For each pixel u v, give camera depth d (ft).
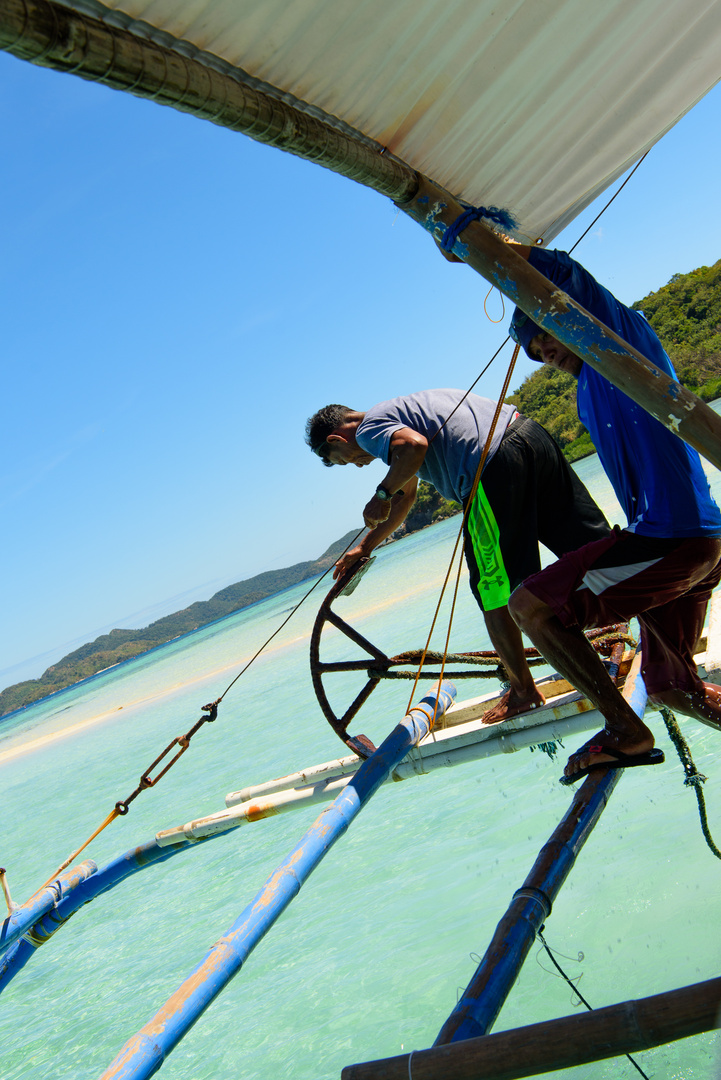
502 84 6.19
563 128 7.13
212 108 4.98
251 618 315.58
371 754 11.47
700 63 7.14
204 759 34.01
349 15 5.11
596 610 8.23
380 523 10.82
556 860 7.20
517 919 6.57
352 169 6.08
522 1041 4.74
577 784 15.94
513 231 8.15
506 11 5.58
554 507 11.22
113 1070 6.31
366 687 12.07
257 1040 11.05
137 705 95.66
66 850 27.35
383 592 90.79
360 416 12.06
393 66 5.62
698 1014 4.47
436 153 6.70
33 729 146.82
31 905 12.39
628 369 5.79
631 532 8.09
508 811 16.12
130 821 27.66
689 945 9.55
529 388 162.50
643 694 10.14
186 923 16.78
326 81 5.58
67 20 4.13
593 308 8.05
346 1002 11.16
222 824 12.21
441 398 11.10
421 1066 4.91
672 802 13.58
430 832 16.62
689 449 8.13
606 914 10.84
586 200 8.48
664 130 7.88
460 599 53.88
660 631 9.25
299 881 8.50
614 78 6.71
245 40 4.97
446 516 265.75
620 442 8.25
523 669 10.83
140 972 14.96
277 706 41.98
